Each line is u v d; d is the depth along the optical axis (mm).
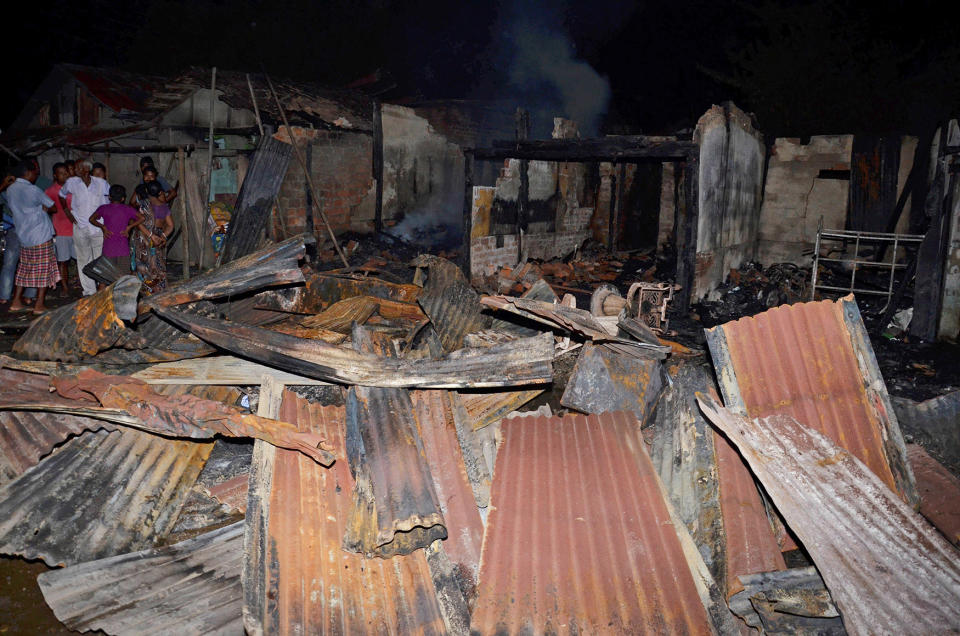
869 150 12711
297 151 11516
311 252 11766
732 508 4070
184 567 3652
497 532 3889
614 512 4039
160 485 4328
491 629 3246
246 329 5059
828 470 3812
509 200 12617
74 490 4098
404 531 3547
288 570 3408
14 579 3783
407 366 4926
